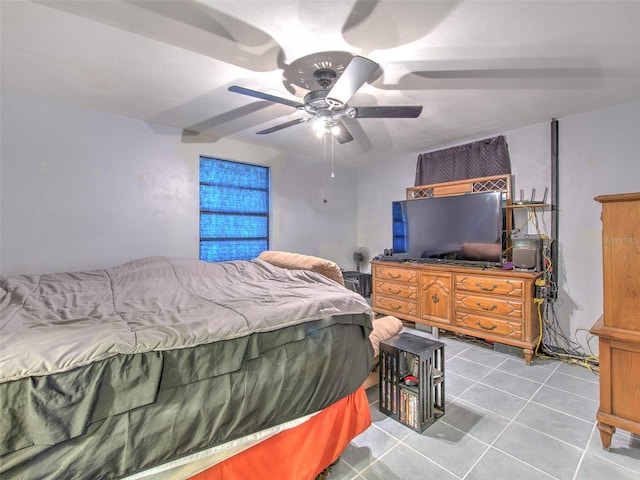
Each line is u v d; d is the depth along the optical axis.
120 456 0.96
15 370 0.87
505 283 2.87
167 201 3.17
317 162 4.57
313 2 1.38
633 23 1.53
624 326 1.62
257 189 4.02
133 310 1.50
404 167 4.39
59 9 1.42
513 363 2.83
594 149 2.77
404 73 2.03
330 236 4.75
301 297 1.63
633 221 1.59
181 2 1.38
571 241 2.93
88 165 2.71
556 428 1.90
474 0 1.37
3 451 0.84
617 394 1.65
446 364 2.81
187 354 1.12
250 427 1.22
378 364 2.16
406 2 1.38
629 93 2.38
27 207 2.46
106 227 2.82
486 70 2.00
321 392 1.43
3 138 2.35
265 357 1.29
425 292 3.50
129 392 0.99
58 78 2.13
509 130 3.26
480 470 1.57
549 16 1.48
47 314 1.42
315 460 1.43
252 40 1.67
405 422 1.94
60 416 0.89
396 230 4.06
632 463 1.60
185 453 1.08
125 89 2.31
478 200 3.22
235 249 3.83
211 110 2.73
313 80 2.12
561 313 3.00
